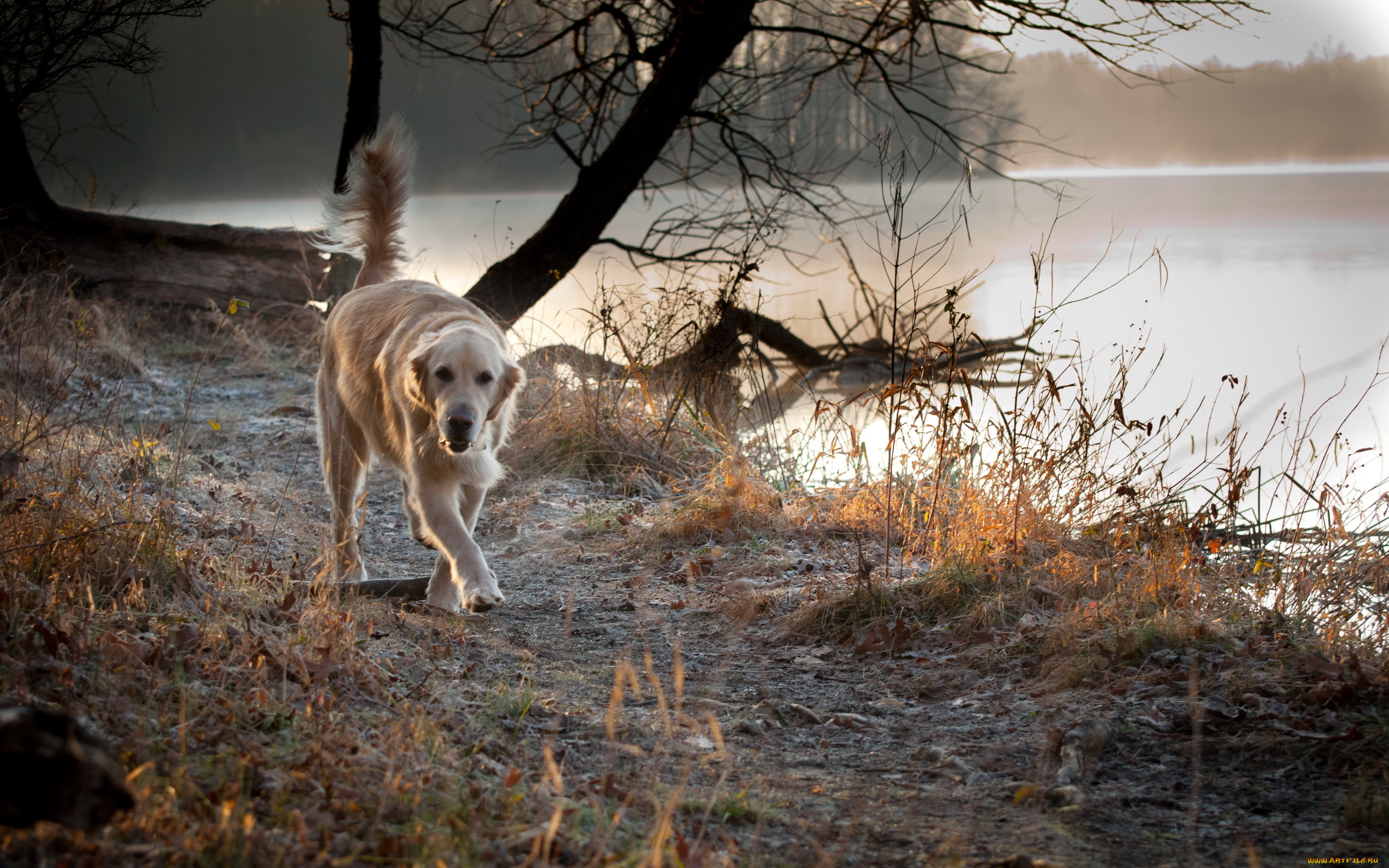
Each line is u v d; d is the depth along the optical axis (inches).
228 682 132.4
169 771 104.8
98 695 121.5
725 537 246.2
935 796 123.9
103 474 218.1
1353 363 399.9
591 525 261.6
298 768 110.4
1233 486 219.8
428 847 95.1
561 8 537.6
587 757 131.6
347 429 219.3
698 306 365.7
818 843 109.1
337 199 258.5
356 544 213.0
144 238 474.6
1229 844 111.3
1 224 432.8
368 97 487.8
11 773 70.0
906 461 255.8
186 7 378.3
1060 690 155.7
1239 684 147.9
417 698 141.6
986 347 242.8
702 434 319.9
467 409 175.0
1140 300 658.2
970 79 837.2
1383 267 789.9
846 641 181.2
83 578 155.0
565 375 365.7
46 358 286.7
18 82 359.9
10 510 166.7
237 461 301.9
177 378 403.2
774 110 721.6
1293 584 188.4
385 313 212.8
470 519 202.7
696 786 125.6
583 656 173.6
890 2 484.7
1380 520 218.1
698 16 464.1
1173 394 402.3
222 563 181.9
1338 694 141.6
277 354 459.2
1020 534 211.2
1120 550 209.0
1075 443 226.4
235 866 88.9
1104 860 107.7
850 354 558.3
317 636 150.9
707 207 700.7
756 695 158.6
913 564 215.3
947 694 159.3
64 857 87.0
